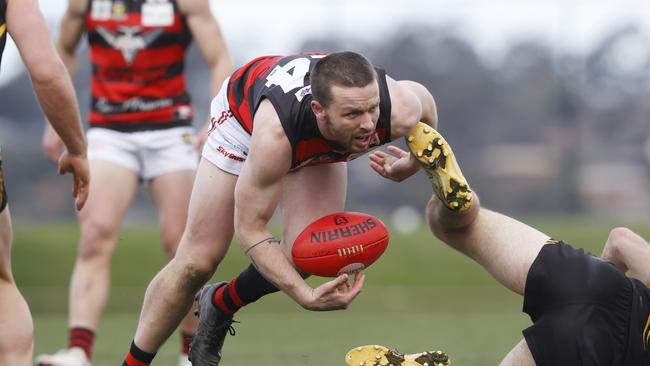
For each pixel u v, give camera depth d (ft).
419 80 304.30
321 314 144.97
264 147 53.52
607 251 60.39
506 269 57.06
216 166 60.08
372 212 317.01
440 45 305.94
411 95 56.65
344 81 50.90
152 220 329.93
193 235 60.08
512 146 301.02
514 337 108.78
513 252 57.11
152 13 83.05
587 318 53.42
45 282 167.12
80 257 78.84
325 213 60.23
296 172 60.90
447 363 58.90
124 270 169.27
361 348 58.65
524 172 295.89
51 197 305.73
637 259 58.54
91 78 84.23
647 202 305.94
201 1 83.15
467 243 59.52
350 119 51.47
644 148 303.27
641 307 54.49
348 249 56.08
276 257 54.90
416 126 57.88
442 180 57.82
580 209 288.51
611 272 54.75
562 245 56.65
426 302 160.86
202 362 66.49
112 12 82.94
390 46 302.25
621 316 53.88
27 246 175.42
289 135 53.47
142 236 179.32
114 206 80.12
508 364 56.44
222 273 156.15
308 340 104.99
